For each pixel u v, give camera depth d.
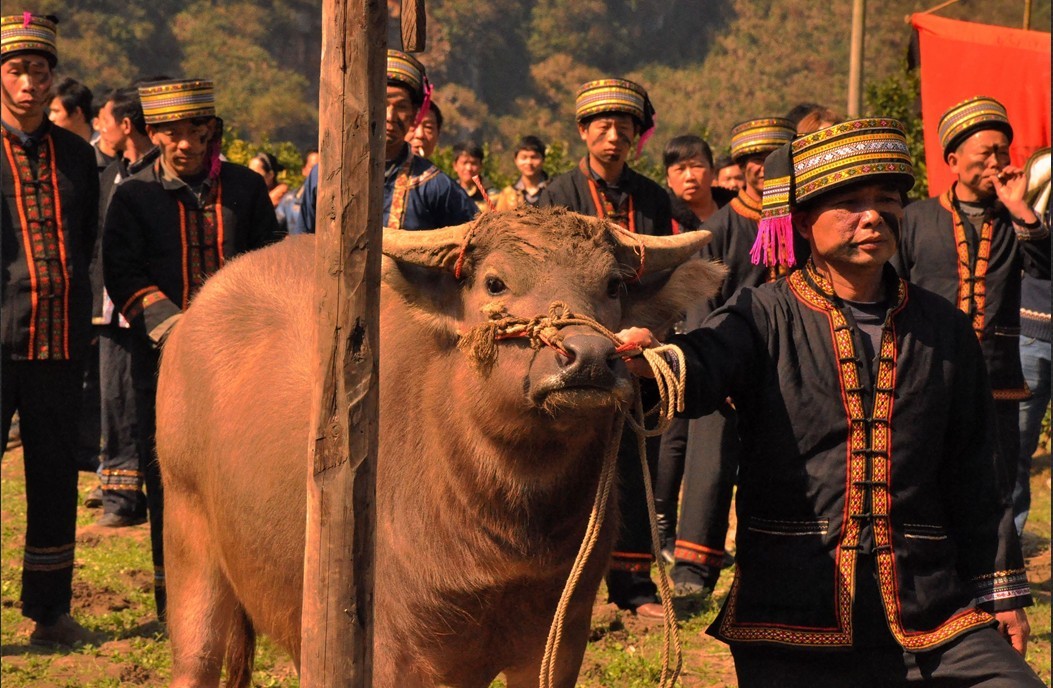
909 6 84.50
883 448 3.99
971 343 4.18
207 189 7.11
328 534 3.19
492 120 92.94
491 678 4.51
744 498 4.17
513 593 4.30
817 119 7.41
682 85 93.44
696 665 6.69
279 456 4.66
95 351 11.19
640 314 4.43
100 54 84.31
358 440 3.18
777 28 94.00
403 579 4.27
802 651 4.00
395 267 4.26
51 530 6.88
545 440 4.07
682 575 7.81
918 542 4.01
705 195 9.52
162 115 6.88
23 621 7.46
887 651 4.01
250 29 93.62
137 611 7.59
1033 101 11.39
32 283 6.84
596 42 98.25
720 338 4.03
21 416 6.89
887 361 4.05
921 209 7.17
